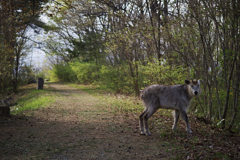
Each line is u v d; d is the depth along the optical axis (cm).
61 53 2609
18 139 593
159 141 557
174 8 886
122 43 1422
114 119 849
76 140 584
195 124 752
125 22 1377
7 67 1684
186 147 500
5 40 1686
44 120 849
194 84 613
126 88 1738
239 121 808
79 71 2691
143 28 1179
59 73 3769
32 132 671
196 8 750
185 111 631
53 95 1739
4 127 719
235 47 685
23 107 1307
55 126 750
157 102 631
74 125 762
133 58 1516
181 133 621
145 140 571
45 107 1166
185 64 965
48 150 507
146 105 638
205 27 770
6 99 1736
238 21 707
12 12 1680
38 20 2186
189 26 813
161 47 1185
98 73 2183
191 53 880
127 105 1186
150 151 488
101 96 1692
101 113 984
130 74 1612
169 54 1142
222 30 720
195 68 862
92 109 1102
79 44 2430
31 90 2222
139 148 510
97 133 654
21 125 762
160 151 485
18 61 2081
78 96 1733
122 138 595
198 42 835
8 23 1683
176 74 1033
